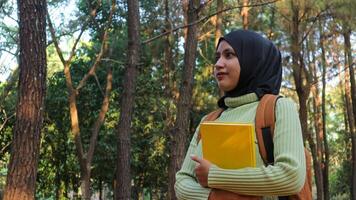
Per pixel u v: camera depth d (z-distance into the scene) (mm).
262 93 1855
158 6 15633
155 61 16516
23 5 5461
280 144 1693
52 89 15445
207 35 14180
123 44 12125
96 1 12383
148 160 16844
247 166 1693
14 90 14203
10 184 5270
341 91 24391
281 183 1622
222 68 1889
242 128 1711
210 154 1779
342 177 27156
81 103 15375
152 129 16688
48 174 16734
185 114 8453
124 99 9094
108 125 15422
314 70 17781
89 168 10023
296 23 12836
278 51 1953
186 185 1866
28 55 5418
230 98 1905
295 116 1755
